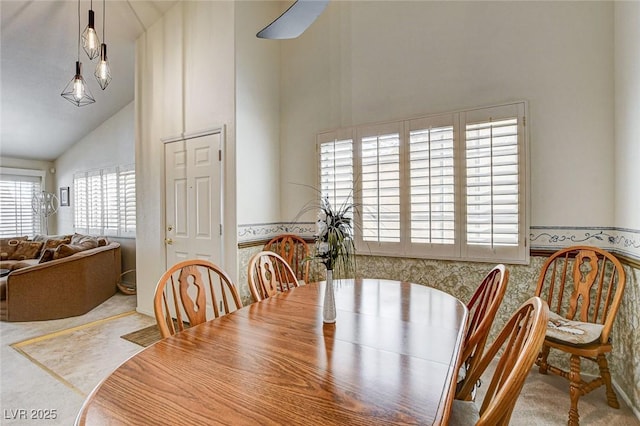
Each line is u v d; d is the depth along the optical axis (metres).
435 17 2.79
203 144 3.30
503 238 2.49
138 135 3.89
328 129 3.33
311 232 3.44
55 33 3.56
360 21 3.16
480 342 1.32
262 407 0.83
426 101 2.83
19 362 2.56
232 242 3.10
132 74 4.50
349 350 1.16
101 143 5.66
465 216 2.62
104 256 4.33
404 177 2.88
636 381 1.87
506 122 2.47
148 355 1.12
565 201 2.33
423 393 0.89
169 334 1.38
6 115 4.83
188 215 3.43
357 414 0.80
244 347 1.18
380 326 1.38
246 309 1.61
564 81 2.33
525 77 2.45
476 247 2.58
